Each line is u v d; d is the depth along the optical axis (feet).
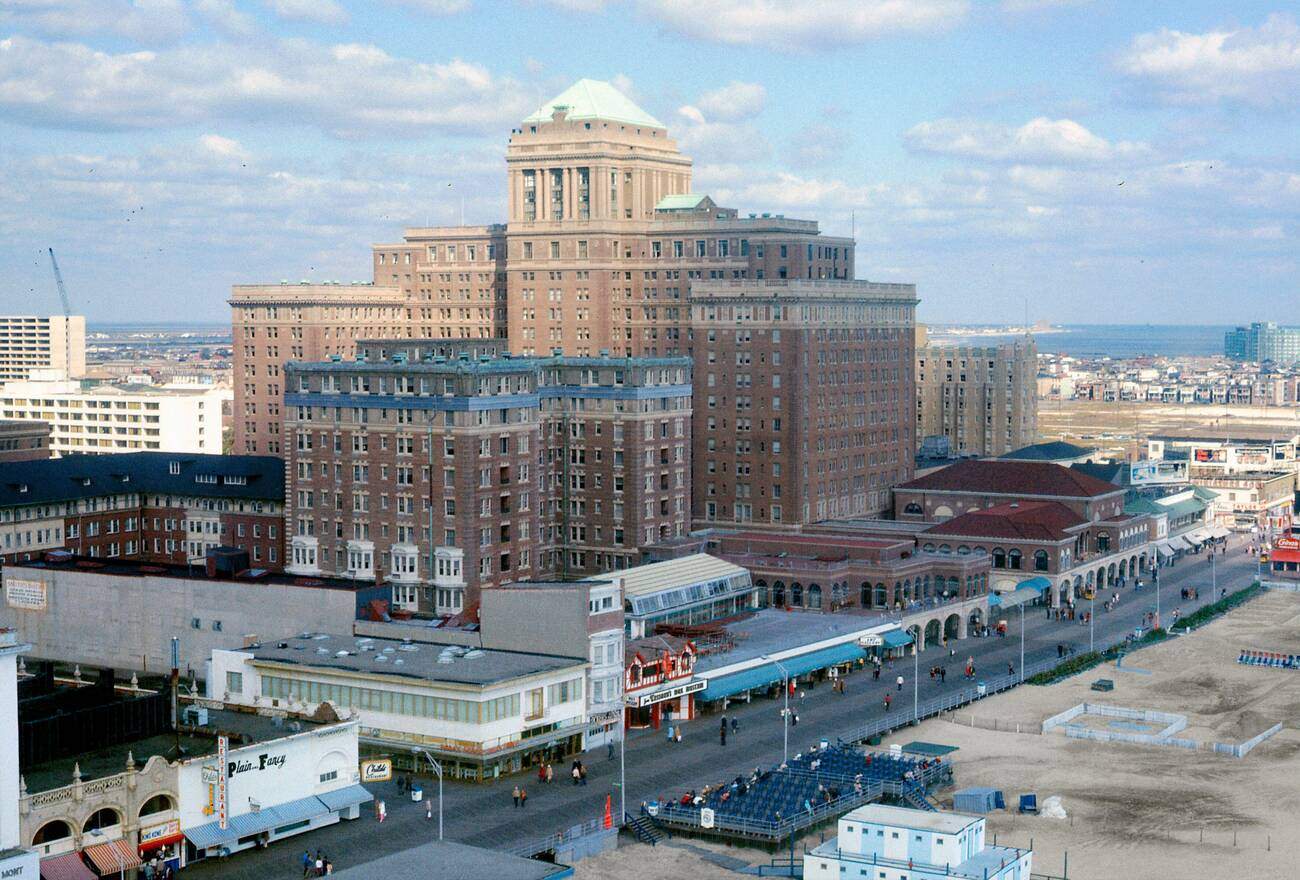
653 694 628.69
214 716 568.82
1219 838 515.50
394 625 653.30
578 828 505.66
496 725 564.30
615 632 613.93
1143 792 566.36
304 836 501.97
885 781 549.54
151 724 519.60
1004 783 574.97
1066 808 546.26
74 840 449.06
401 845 493.77
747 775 570.46
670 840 510.58
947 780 574.56
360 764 549.95
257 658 601.21
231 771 485.97
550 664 593.01
